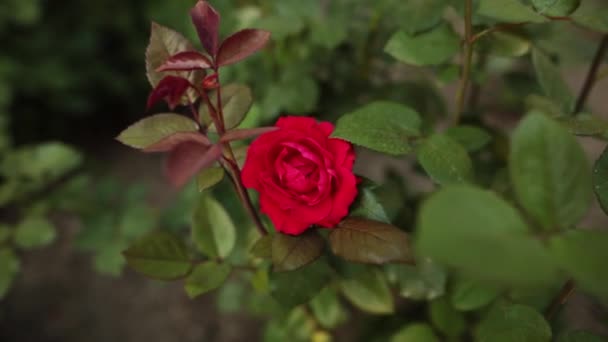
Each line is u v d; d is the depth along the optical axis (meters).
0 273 0.67
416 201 0.60
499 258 0.26
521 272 0.25
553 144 0.28
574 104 0.51
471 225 0.26
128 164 1.24
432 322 0.54
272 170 0.39
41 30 1.15
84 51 1.19
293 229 0.38
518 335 0.40
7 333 0.95
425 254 0.26
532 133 0.28
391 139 0.40
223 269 0.47
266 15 0.65
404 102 0.63
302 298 0.46
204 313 0.98
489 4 0.39
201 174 0.40
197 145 0.33
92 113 1.33
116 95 1.30
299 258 0.38
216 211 0.48
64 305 1.00
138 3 1.20
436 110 0.66
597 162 0.37
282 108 0.63
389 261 0.37
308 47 0.62
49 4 1.17
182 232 0.80
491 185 0.54
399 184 0.67
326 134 0.41
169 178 0.32
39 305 1.00
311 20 0.58
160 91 0.35
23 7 1.02
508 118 1.07
